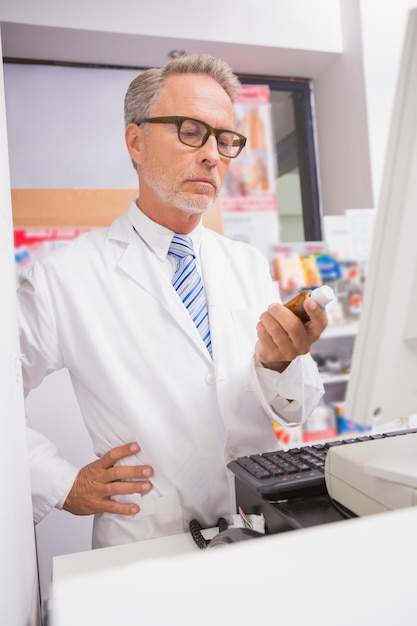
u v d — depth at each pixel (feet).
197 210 3.95
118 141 8.68
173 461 3.74
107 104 8.63
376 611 1.20
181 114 3.77
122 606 1.09
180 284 4.15
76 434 5.87
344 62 9.01
